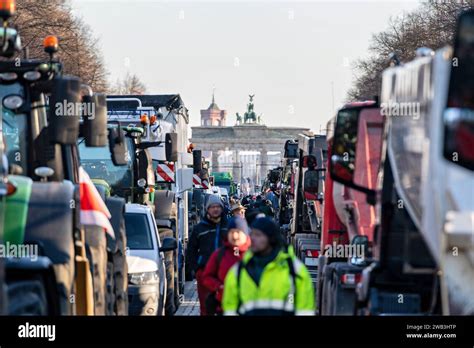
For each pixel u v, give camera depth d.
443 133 21.72
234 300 26.30
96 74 158.50
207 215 40.12
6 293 21.44
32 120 32.75
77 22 143.12
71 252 26.25
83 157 56.62
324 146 65.50
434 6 144.25
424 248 25.62
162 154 69.44
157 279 45.25
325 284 37.78
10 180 25.16
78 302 27.91
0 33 31.20
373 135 35.03
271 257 26.09
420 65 24.06
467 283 21.84
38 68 32.47
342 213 43.59
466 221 21.22
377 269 27.31
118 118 65.81
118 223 36.50
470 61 21.30
